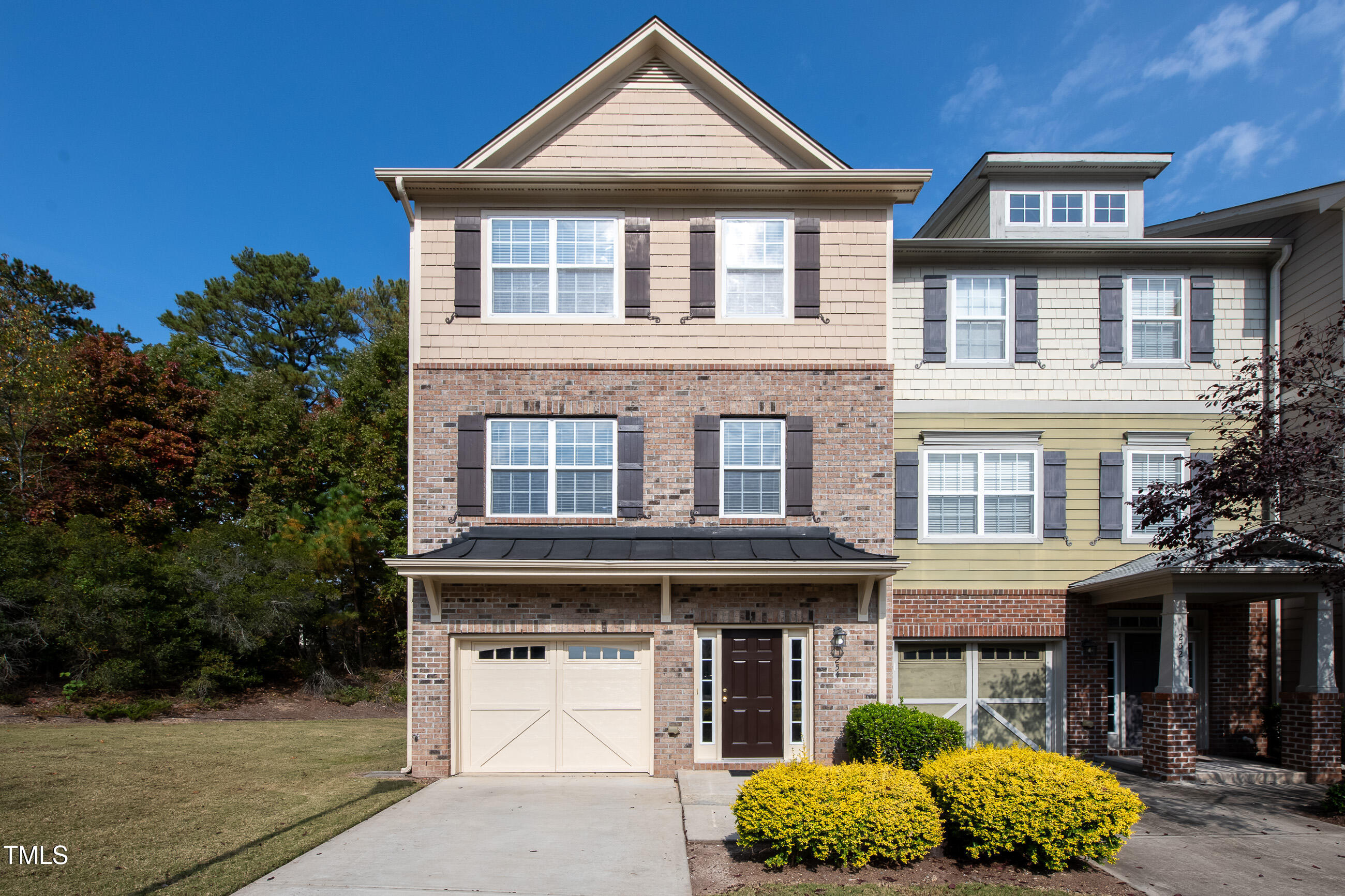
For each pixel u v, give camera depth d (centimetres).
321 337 4053
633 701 1130
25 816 824
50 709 1614
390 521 2395
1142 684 1305
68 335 3378
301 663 2145
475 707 1127
